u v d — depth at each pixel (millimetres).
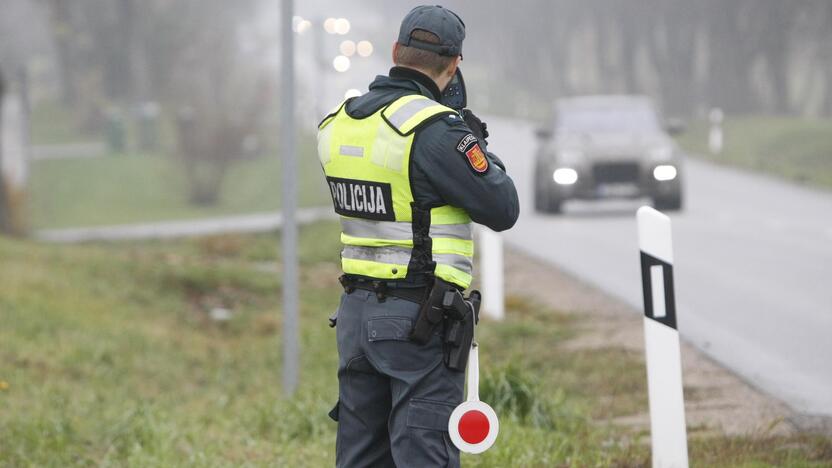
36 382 31891
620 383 29297
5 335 36625
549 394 26906
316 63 98938
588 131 77125
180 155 129125
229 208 127562
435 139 13336
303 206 108500
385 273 13664
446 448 13648
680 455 18125
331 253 64938
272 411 27672
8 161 84000
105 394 31859
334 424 26328
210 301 51406
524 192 92438
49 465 23219
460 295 13641
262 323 46094
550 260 54438
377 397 14227
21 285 45844
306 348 40062
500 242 40312
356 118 13945
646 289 18078
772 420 24734
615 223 70188
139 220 117750
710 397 27484
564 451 22094
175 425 26688
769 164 114125
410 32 13883
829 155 126562
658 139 75000
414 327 13523
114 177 151375
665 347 18078
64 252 59281
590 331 36969
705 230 64938
